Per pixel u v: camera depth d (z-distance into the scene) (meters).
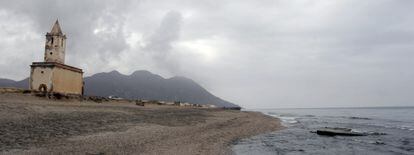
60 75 49.78
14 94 39.56
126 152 17.11
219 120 47.19
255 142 27.47
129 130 25.61
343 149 25.72
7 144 16.12
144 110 49.28
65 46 55.03
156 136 23.92
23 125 21.86
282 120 69.19
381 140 32.81
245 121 50.75
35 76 48.69
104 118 31.27
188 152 19.05
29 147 16.00
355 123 64.88
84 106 40.53
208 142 24.11
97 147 17.61
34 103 34.62
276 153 22.44
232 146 23.88
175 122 36.66
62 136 19.89
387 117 102.44
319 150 24.83
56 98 43.06
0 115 24.25
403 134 39.84
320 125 56.09
